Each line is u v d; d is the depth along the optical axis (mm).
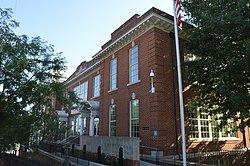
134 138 13148
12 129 9016
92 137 18062
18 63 8445
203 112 18859
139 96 18266
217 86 13641
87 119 28531
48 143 20281
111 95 22531
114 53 23109
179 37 18672
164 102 16594
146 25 18250
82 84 33562
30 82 9227
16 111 9203
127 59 20688
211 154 16750
